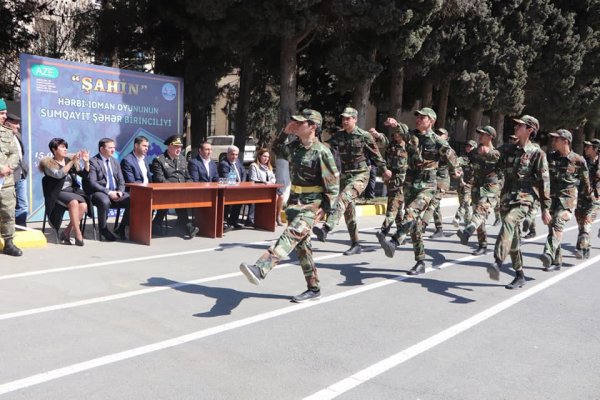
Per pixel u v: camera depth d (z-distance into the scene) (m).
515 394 3.89
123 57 16.73
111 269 6.90
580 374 4.29
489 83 16.95
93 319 5.03
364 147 7.79
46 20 20.20
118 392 3.64
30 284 6.05
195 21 12.60
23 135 9.41
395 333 5.04
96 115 10.31
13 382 3.72
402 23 12.56
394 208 9.48
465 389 3.93
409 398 3.75
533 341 5.01
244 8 11.97
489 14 16.31
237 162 10.68
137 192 8.59
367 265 7.89
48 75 9.59
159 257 7.73
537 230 12.34
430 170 7.18
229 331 4.89
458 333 5.13
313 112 5.47
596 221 14.91
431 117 7.10
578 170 7.89
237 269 7.23
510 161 6.59
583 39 19.53
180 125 11.63
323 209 5.57
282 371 4.10
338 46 14.09
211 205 9.33
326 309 5.67
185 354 4.32
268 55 15.98
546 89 20.11
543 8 17.59
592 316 5.86
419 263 7.39
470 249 9.53
